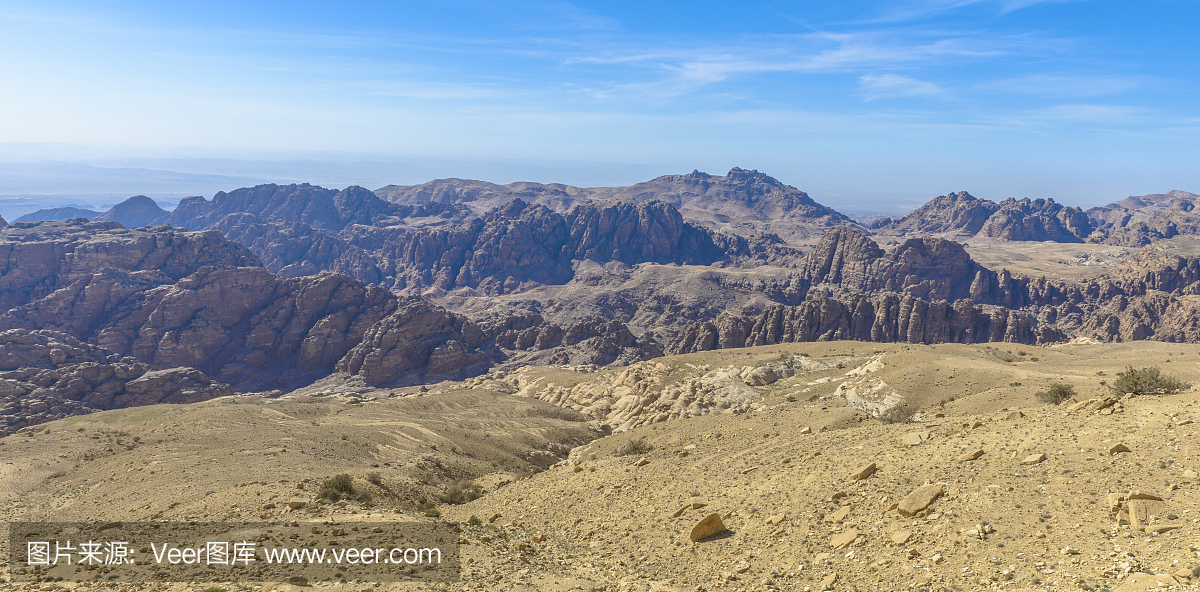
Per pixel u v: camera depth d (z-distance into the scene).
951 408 89.62
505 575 27.50
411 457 87.62
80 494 69.31
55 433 117.62
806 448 40.22
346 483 48.41
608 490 42.25
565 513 40.53
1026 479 25.78
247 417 116.75
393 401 146.62
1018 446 29.75
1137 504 21.33
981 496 25.30
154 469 73.44
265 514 41.78
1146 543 19.61
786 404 113.12
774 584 24.27
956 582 20.66
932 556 22.70
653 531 33.12
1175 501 21.20
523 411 142.62
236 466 70.06
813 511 29.31
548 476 52.22
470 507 48.28
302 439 91.19
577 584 26.56
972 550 22.25
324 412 132.50
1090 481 24.16
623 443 82.00
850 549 25.16
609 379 159.50
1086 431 29.66
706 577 26.56
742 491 34.50
